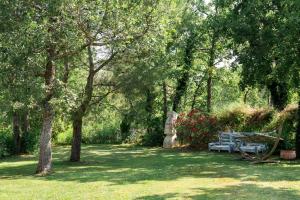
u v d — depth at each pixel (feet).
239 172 41.70
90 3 43.70
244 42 59.06
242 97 137.39
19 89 40.29
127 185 34.60
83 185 35.27
